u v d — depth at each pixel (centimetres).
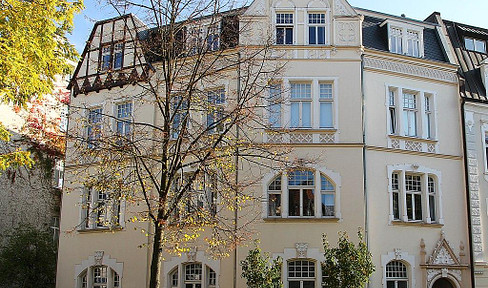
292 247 2005
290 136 2098
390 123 2227
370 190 2095
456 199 2253
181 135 1527
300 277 2002
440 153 2267
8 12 1389
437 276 2125
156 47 1809
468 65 2520
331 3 2231
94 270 2344
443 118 2320
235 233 1675
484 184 2316
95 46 2505
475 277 2183
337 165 2081
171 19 1609
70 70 1550
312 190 2067
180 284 2103
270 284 1748
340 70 2169
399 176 2177
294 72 2159
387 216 2100
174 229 1611
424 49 2409
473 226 2238
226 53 2167
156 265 1426
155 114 2308
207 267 2084
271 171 2059
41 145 2978
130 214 2277
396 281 2083
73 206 2445
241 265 1970
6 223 2900
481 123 2380
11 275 2656
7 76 1334
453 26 2661
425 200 2197
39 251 2725
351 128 2117
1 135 1400
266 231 2019
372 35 2323
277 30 2216
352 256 1766
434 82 2339
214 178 1548
